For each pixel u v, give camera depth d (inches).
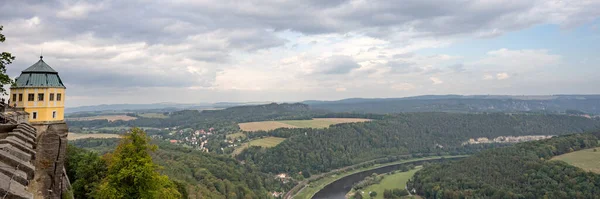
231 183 6609.3
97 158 2504.9
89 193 2191.2
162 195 2437.3
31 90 2573.8
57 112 2719.0
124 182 1873.8
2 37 1716.3
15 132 1052.5
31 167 781.9
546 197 6565.0
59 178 1055.6
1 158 738.2
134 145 1941.4
